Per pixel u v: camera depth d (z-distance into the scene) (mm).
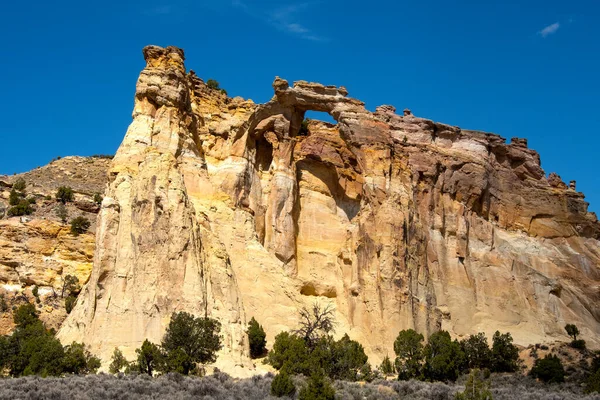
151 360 51125
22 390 43125
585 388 56406
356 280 68688
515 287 78000
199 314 56562
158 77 69000
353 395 45844
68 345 56625
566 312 79250
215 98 76312
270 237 70375
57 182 100438
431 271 74312
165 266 58344
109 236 61281
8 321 67812
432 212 77062
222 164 70875
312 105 74375
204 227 63281
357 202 76688
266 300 63906
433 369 57000
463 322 73375
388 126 74438
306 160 76750
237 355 55625
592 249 85562
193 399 43000
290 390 44969
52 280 72188
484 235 79625
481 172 81000
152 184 61750
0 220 76125
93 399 41812
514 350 66875
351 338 66125
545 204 85750
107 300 59125
